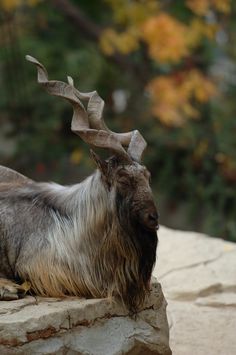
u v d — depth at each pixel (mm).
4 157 30203
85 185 12242
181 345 13234
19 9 31062
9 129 31203
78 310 11375
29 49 30578
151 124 28609
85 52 30203
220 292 15500
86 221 12031
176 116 25422
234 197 26812
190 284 15562
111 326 11781
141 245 11773
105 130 12070
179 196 28266
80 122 11766
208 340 13445
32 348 10883
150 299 12266
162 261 16656
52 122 29453
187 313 14547
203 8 25578
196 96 26141
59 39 31500
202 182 27422
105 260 11969
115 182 11633
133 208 11500
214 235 26281
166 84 25547
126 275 11891
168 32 24703
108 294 11906
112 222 11734
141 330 12102
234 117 27906
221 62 30609
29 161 30062
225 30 29500
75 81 30344
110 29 27906
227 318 14383
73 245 12094
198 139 27359
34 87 30219
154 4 26469
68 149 29703
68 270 12023
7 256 12430
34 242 12258
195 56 28469
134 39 26312
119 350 11680
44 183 13164
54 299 11875
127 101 29984
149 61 29188
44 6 30969
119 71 30438
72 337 11289
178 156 27938
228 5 25906
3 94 30375
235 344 13312
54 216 12367
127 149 12172
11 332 10711
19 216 12516
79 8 31875
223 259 16750
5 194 12883
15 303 11438
